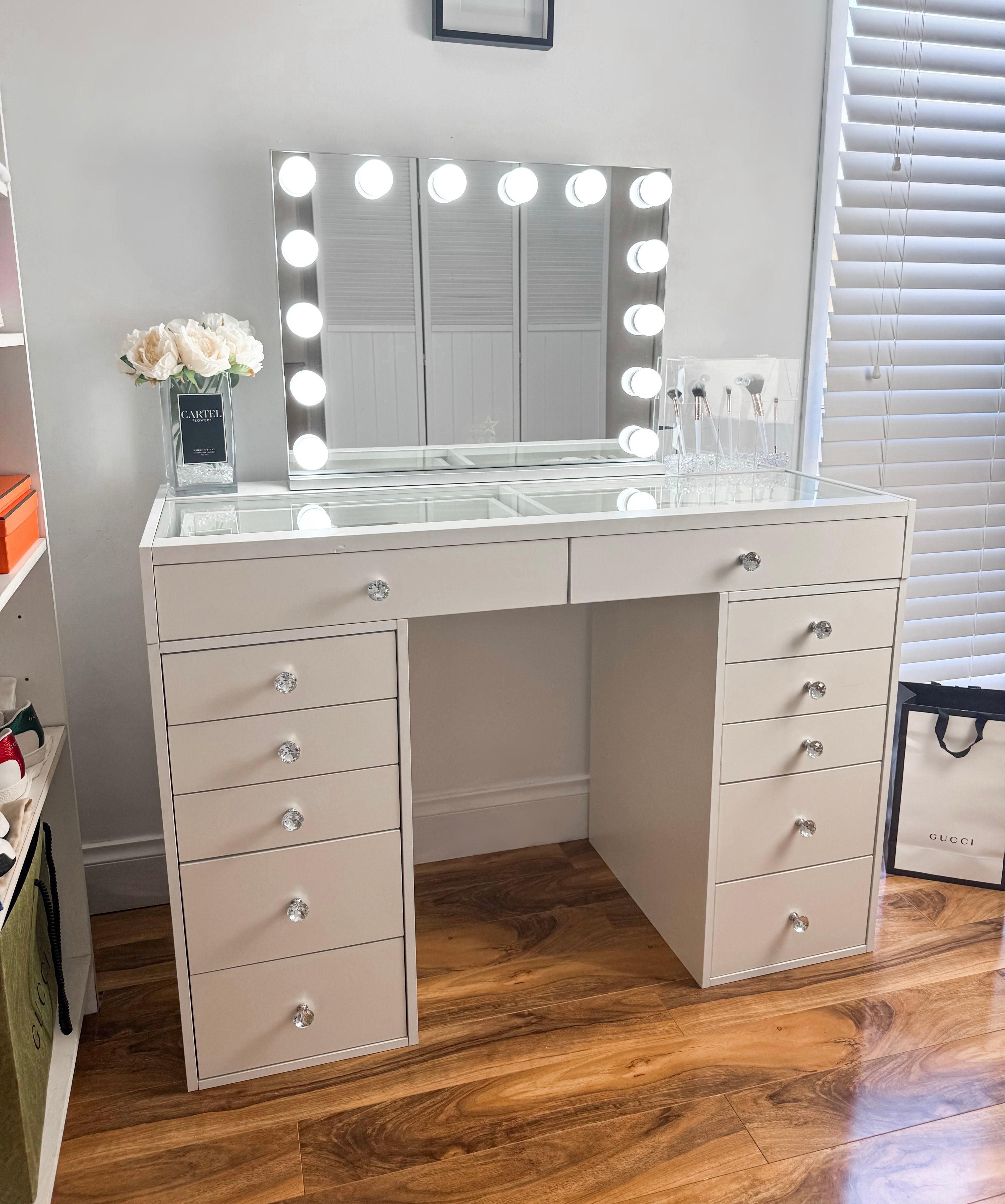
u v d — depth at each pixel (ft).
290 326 5.90
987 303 7.71
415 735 6.99
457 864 7.20
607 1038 5.39
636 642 6.35
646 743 6.30
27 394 4.82
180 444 5.57
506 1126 4.79
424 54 5.97
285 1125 4.80
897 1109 4.90
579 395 6.58
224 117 5.71
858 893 6.00
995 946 6.20
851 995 5.74
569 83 6.29
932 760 6.77
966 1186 4.45
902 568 5.59
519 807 7.36
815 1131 4.75
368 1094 4.99
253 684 4.60
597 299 6.49
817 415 7.56
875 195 7.10
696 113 6.60
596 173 6.30
